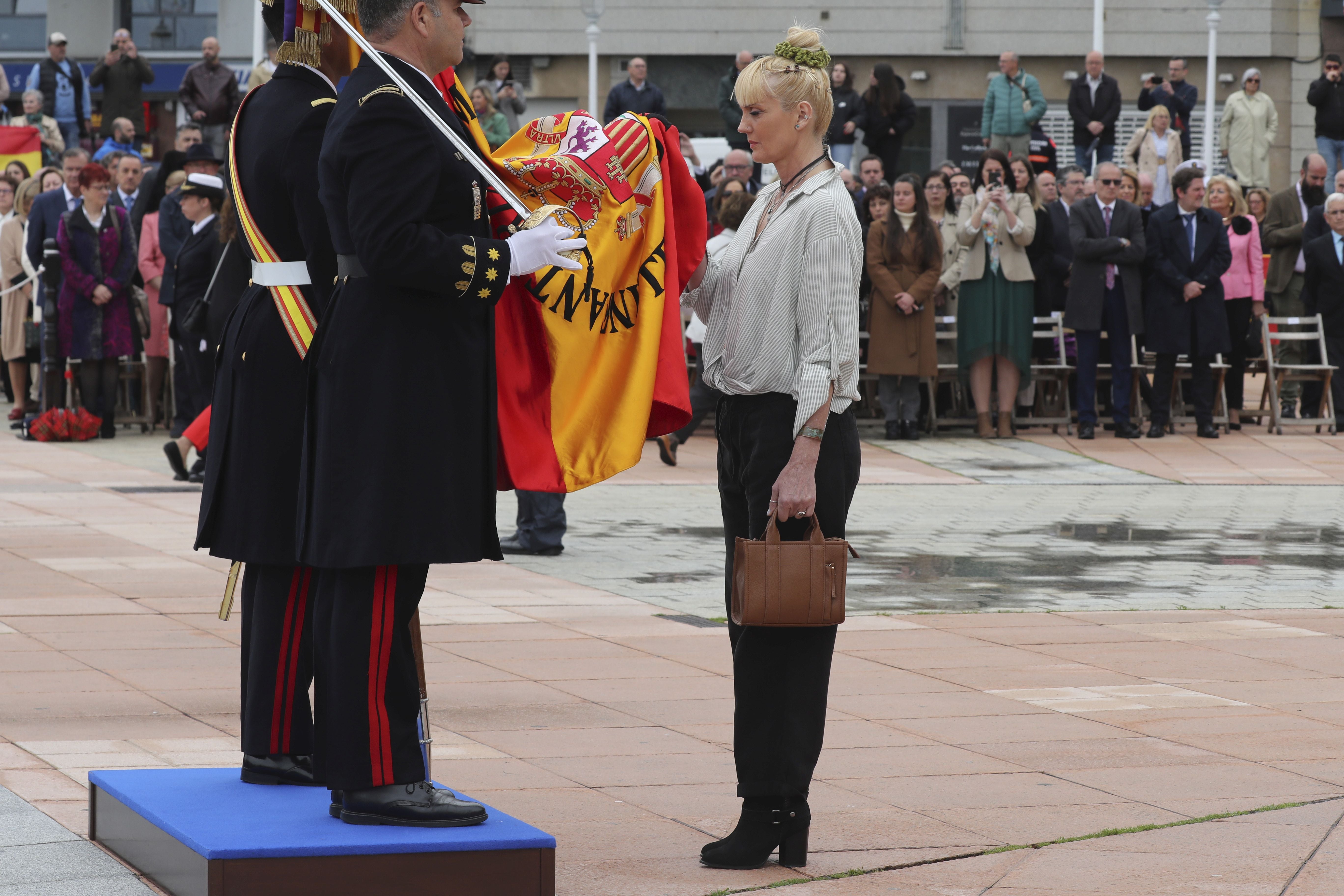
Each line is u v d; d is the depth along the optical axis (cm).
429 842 514
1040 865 584
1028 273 2122
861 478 1855
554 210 550
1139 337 2255
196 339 1739
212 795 580
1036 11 3841
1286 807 659
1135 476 1906
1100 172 2116
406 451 524
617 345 595
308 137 570
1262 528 1543
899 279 2075
